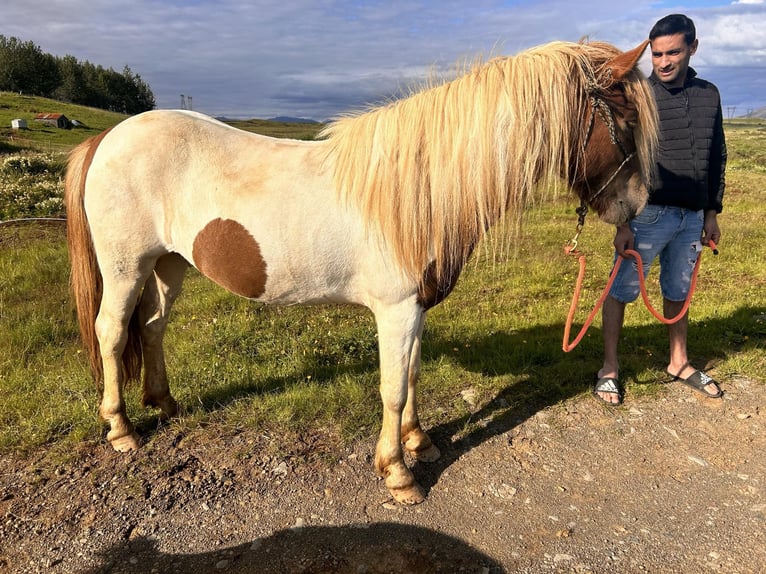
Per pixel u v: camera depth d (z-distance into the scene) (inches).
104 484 94.6
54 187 359.6
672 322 114.7
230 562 78.2
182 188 91.7
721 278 220.1
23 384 127.4
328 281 88.3
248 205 86.7
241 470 98.7
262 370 136.0
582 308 186.4
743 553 79.3
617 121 78.7
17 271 212.1
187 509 88.9
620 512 88.4
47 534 83.3
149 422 114.0
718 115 108.4
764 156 956.6
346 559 78.7
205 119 99.8
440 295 88.5
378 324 89.5
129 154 91.7
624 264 115.8
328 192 85.1
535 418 116.0
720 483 95.0
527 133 77.8
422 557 79.2
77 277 101.2
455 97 79.5
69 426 111.9
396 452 92.7
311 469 99.1
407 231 81.4
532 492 93.4
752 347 144.6
